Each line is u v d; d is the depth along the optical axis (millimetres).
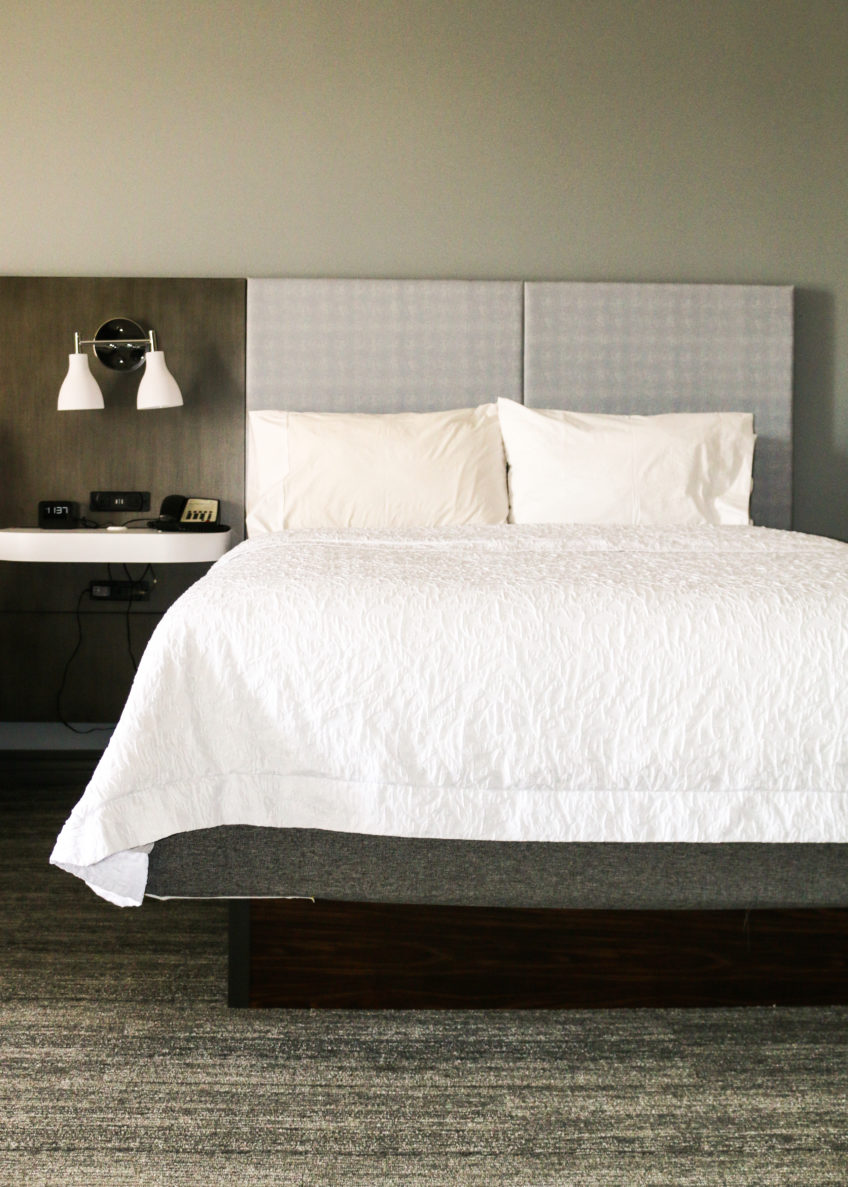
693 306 3488
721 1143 1421
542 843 1648
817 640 1636
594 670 1624
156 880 1656
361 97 3447
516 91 3471
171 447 3416
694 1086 1559
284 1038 1691
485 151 3482
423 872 1656
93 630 3396
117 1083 1558
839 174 3557
